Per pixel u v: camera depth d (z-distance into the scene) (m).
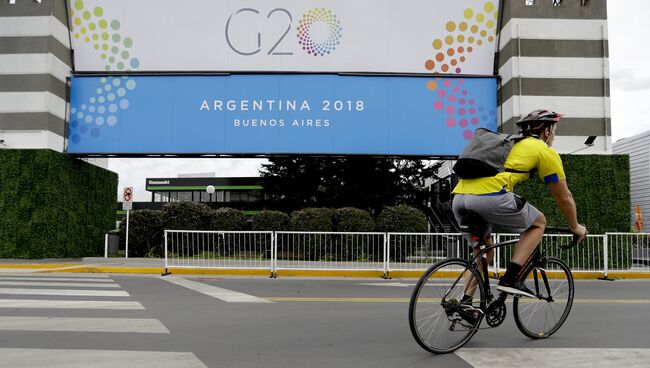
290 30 16.53
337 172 28.05
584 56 15.73
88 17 16.77
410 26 16.52
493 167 3.86
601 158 15.28
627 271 12.72
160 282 10.36
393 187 27.86
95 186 18.48
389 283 10.82
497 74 16.53
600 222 14.99
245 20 16.56
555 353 4.03
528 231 4.14
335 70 16.45
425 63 16.47
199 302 7.16
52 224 15.68
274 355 4.03
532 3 16.41
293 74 16.44
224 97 16.44
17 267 14.03
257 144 16.31
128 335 4.76
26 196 15.47
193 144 16.39
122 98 16.58
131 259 15.97
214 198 49.66
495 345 4.32
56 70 16.20
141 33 16.69
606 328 5.17
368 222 16.95
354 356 3.99
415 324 3.92
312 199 29.66
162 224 18.17
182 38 16.62
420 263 12.77
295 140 16.28
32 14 16.02
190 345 4.37
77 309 6.34
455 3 16.52
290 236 13.80
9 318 5.64
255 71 16.45
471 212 4.00
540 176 3.97
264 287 9.66
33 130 15.71
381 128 16.25
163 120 16.45
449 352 4.07
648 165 28.34
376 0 16.52
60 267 14.08
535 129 4.14
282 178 29.03
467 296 4.17
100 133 16.53
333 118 16.31
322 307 6.77
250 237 12.96
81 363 3.75
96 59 16.77
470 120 16.34
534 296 4.22
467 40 16.50
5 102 15.84
